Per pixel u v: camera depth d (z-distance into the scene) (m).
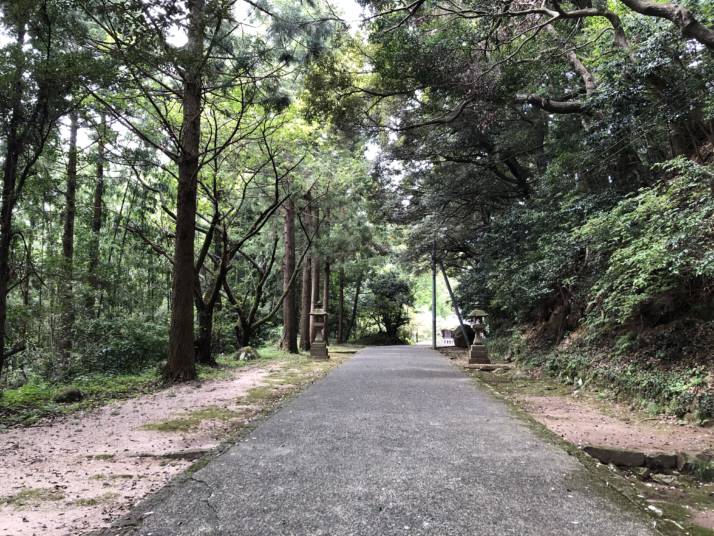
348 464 3.79
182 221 10.09
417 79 10.17
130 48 7.41
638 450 4.50
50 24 7.29
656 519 2.93
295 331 18.53
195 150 10.30
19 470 4.06
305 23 9.57
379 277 33.03
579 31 11.04
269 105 10.62
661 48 7.65
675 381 6.48
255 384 9.48
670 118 7.89
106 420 6.19
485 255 16.19
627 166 10.16
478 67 9.97
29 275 9.98
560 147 11.95
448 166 17.03
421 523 2.72
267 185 15.58
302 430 4.96
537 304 13.12
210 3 7.91
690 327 7.07
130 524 2.75
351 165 16.61
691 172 6.61
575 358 9.41
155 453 4.61
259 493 3.19
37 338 11.16
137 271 14.91
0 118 7.08
